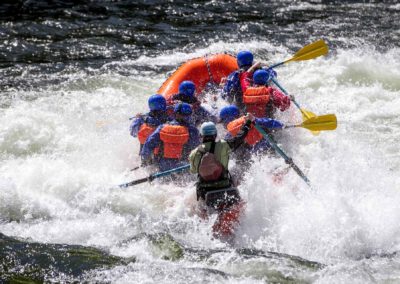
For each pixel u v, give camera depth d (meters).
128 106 34.06
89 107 33.88
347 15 50.41
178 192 25.62
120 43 44.00
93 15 49.38
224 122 26.86
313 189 24.55
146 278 19.66
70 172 27.02
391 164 27.56
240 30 46.62
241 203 23.33
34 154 28.77
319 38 44.69
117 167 27.89
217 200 22.97
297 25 47.78
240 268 20.19
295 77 37.28
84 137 30.47
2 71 38.72
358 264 20.47
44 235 22.70
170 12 50.50
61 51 42.38
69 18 48.53
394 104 33.91
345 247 21.53
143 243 21.95
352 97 34.69
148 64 40.47
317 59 40.00
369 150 28.91
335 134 30.41
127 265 20.48
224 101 30.27
